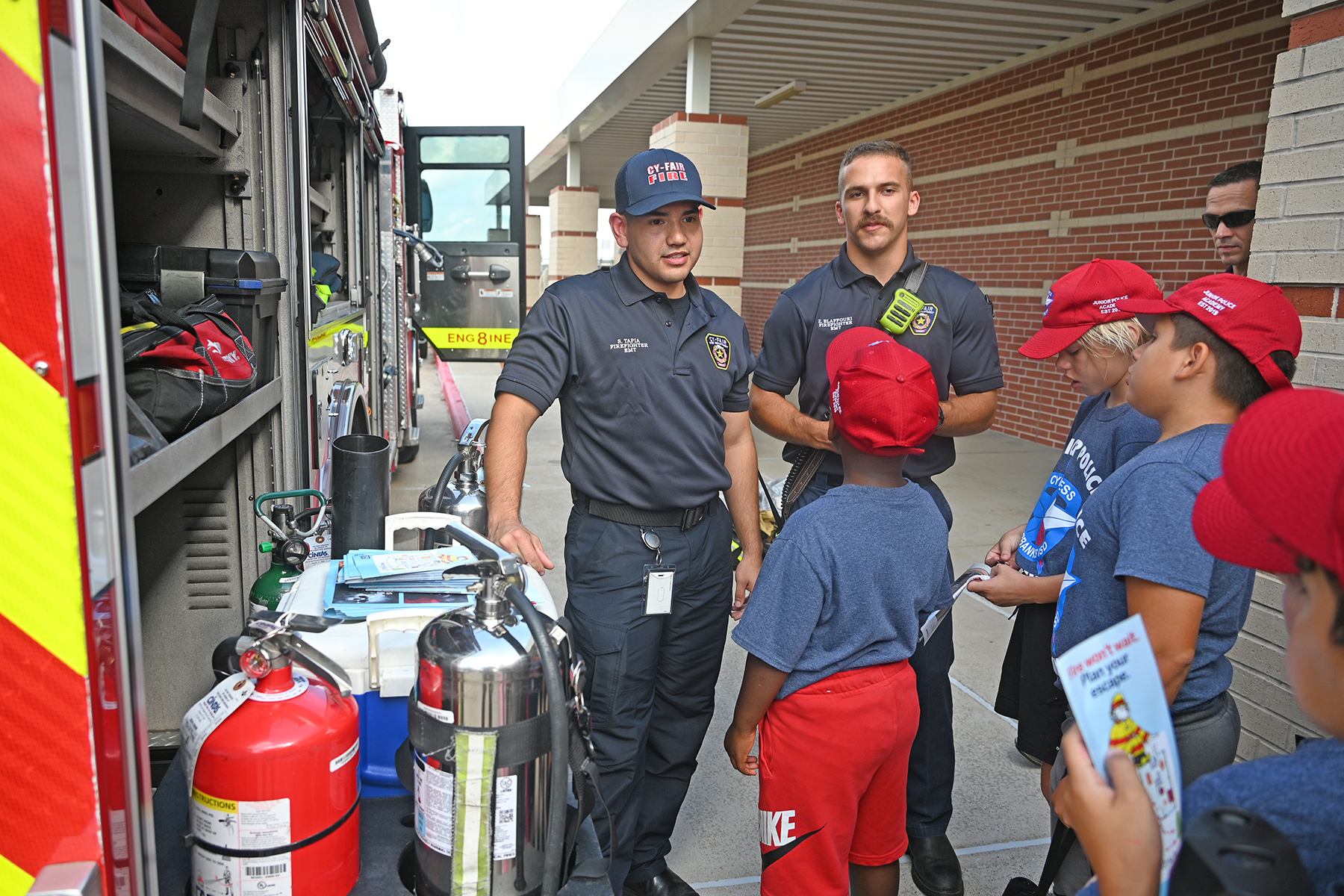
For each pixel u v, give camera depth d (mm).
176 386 1605
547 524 5664
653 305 2078
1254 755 2555
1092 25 7684
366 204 5195
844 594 1715
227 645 1439
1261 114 6156
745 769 1914
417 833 1248
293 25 2439
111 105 1558
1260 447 718
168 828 1406
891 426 1689
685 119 8570
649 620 2082
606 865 1423
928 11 7602
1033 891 2148
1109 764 788
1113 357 1923
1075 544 1688
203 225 2453
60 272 975
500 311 7602
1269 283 2531
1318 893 737
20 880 1046
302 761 1171
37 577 1004
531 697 1190
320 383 2941
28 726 1027
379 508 2033
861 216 2447
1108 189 7590
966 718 3279
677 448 2051
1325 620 700
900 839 1956
